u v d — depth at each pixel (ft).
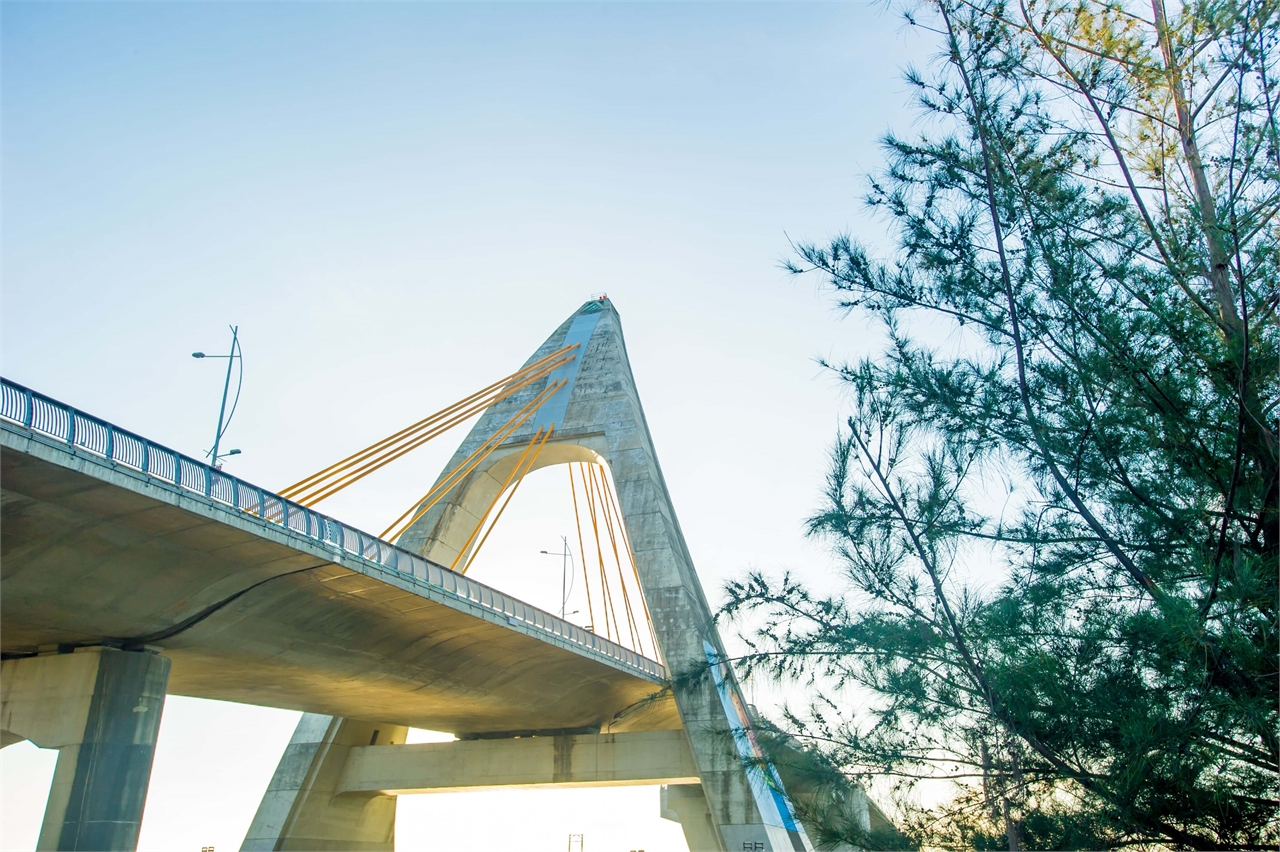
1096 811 31.68
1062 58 37.88
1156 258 36.58
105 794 81.10
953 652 33.37
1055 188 36.86
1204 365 33.94
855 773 34.50
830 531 35.53
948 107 38.70
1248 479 31.73
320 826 142.31
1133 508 34.30
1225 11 33.88
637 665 144.15
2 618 78.43
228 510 73.05
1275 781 29.66
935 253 37.55
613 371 176.76
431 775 144.66
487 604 106.22
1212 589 29.96
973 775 33.91
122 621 81.66
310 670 105.60
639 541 150.61
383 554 91.20
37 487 62.44
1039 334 36.42
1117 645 31.30
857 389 36.76
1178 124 36.70
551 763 142.72
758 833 121.70
